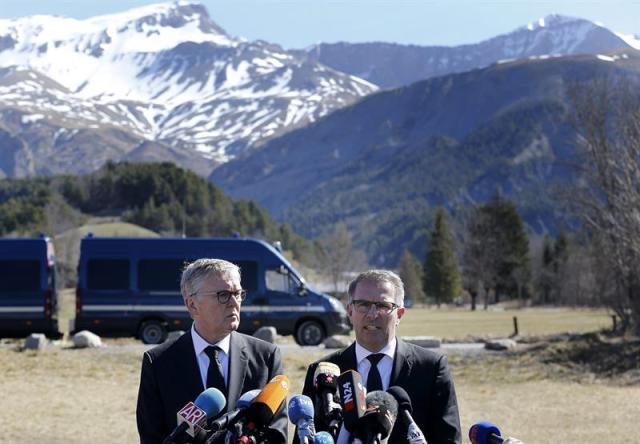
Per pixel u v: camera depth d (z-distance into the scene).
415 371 5.90
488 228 111.56
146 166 181.38
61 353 26.16
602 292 33.25
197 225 171.00
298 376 23.12
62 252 100.81
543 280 120.19
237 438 4.79
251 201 193.75
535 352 27.86
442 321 59.00
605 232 32.69
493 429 5.10
